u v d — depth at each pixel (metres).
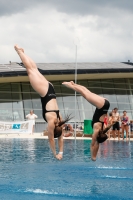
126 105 47.84
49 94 9.52
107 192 8.00
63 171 10.71
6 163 12.38
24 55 9.88
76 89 10.20
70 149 17.73
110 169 11.18
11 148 18.45
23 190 8.09
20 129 29.94
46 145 20.50
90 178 9.66
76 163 12.45
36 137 29.22
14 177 9.64
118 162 12.76
